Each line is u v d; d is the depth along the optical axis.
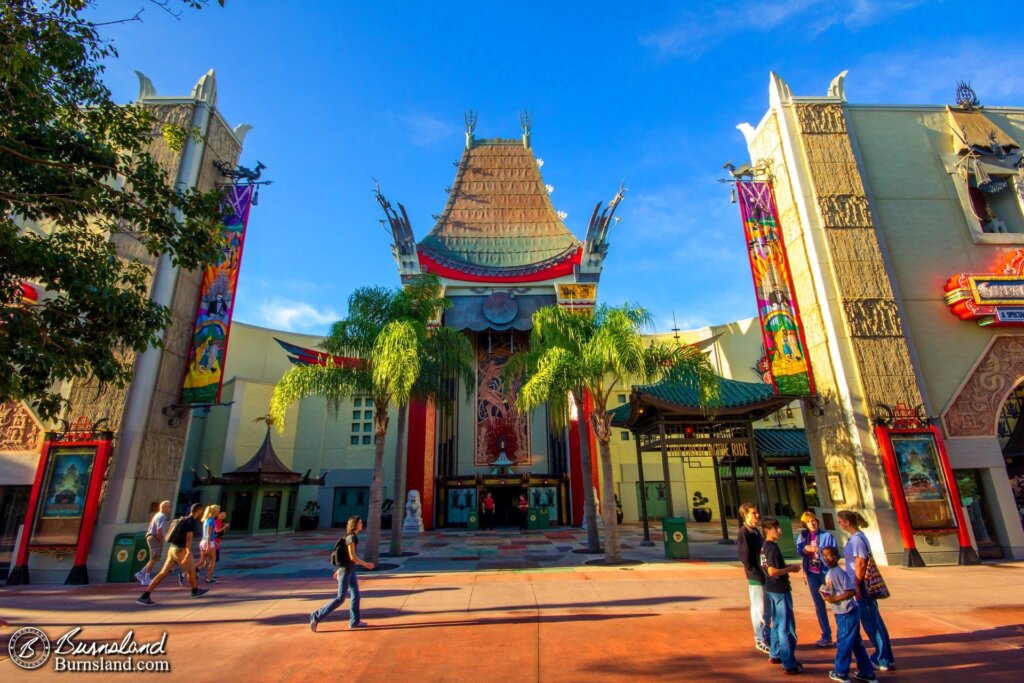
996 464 15.19
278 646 7.24
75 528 13.26
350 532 8.30
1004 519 14.73
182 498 30.06
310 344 36.03
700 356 15.36
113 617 9.10
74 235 9.54
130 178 9.62
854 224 17.09
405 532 25.70
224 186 17.53
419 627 8.07
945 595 10.05
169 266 15.72
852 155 17.88
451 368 17.59
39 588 12.20
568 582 11.62
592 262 30.97
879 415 15.16
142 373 14.73
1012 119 18.81
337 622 8.46
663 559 15.28
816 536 7.19
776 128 18.84
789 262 18.02
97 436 13.96
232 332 33.31
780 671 6.00
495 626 8.05
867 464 14.89
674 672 6.02
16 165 8.63
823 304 16.50
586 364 15.02
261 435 31.30
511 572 13.19
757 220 18.44
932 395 15.68
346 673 6.16
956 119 18.55
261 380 33.41
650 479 33.47
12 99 8.20
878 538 14.20
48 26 8.09
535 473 29.33
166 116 17.14
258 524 27.45
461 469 29.66
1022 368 16.14
